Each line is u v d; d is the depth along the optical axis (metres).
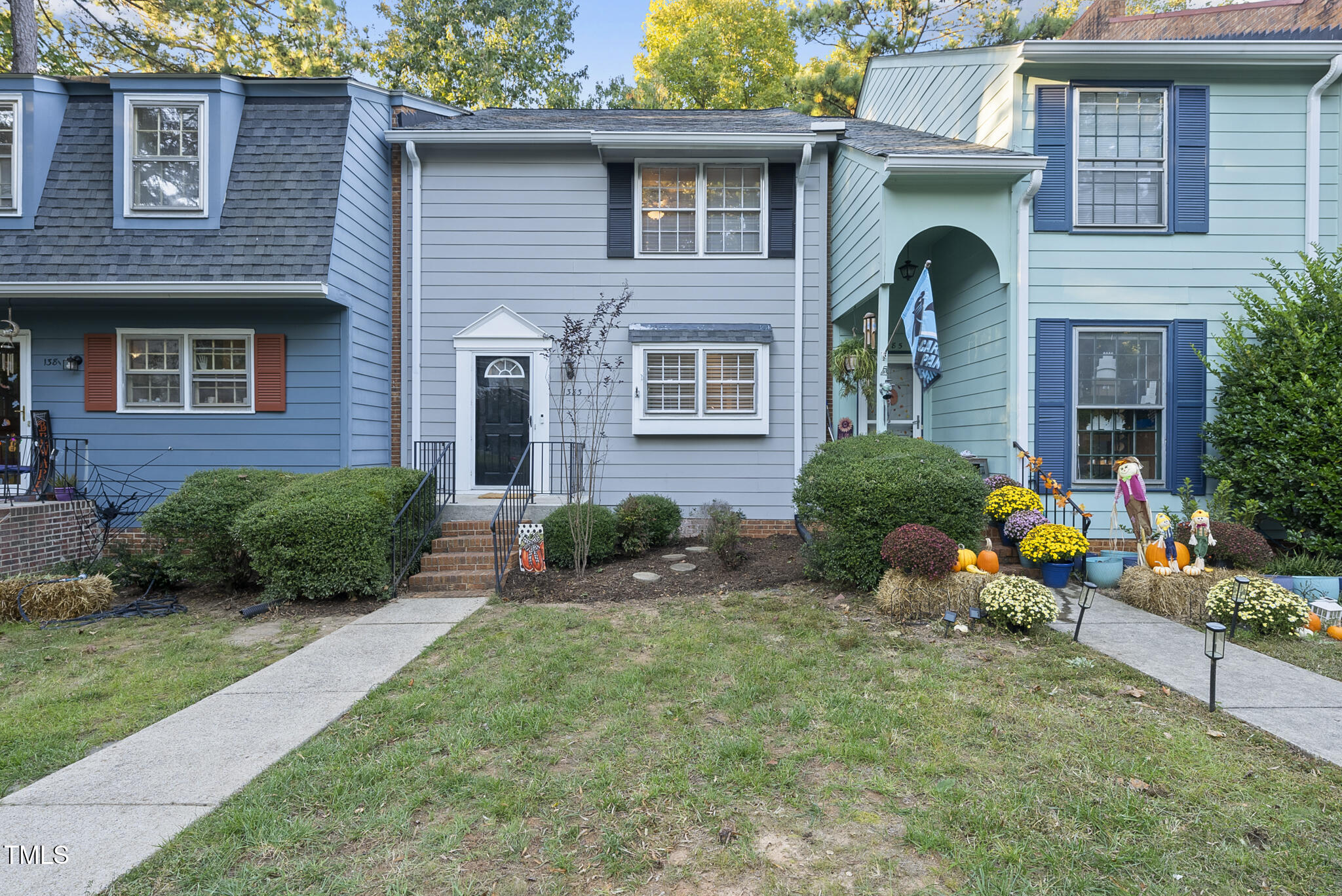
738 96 22.94
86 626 6.04
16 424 8.77
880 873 2.46
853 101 20.36
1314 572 6.65
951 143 8.84
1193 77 8.00
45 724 3.82
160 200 8.63
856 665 4.59
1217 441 7.59
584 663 4.68
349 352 8.89
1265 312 7.32
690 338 9.65
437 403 9.92
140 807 2.92
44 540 7.69
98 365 8.75
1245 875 2.45
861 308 9.84
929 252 10.16
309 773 3.19
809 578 6.97
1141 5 18.75
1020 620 5.18
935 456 6.82
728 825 2.76
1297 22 9.14
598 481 9.77
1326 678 4.43
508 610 6.27
